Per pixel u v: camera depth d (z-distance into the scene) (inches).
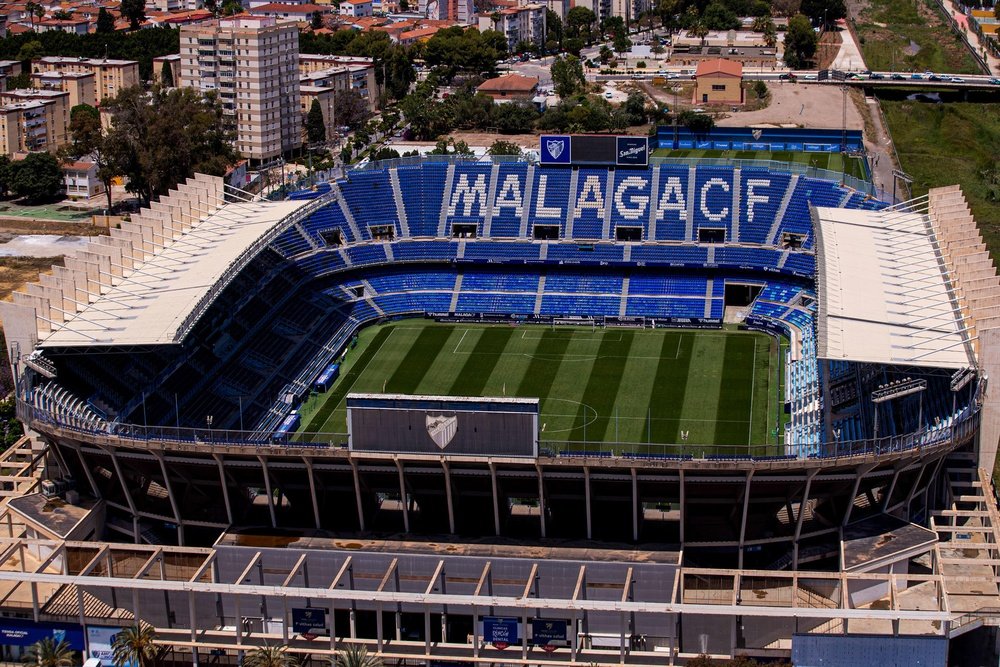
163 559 6136.8
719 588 5969.5
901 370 6929.1
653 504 6594.5
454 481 6294.3
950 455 6855.3
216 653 5738.2
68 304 7170.3
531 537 6235.2
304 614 5782.5
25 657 5762.8
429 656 5521.7
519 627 5639.8
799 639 5255.9
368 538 6215.6
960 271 7544.3
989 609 5846.5
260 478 6476.4
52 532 6417.3
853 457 6038.4
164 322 6939.0
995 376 6683.1
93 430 6505.9
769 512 6392.7
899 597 6013.8
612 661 5595.5
